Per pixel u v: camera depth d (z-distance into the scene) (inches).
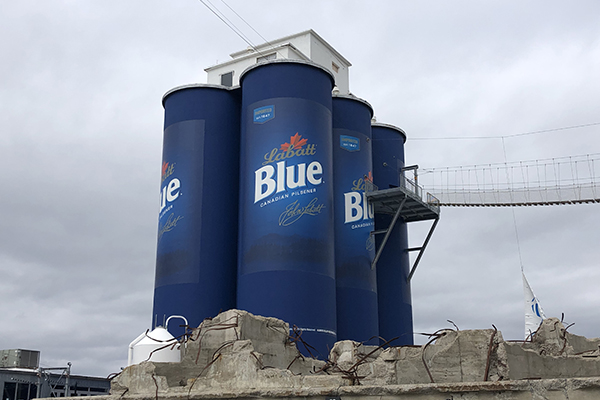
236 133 1972.2
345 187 1947.6
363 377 752.3
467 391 623.8
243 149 1834.4
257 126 1795.0
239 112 1998.0
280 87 1800.0
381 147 2261.3
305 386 761.6
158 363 908.0
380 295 2102.6
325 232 1722.4
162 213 1878.7
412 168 2194.9
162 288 1796.3
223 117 1951.3
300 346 1572.3
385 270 2130.9
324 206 1742.1
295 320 1600.6
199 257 1795.0
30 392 2412.6
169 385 909.2
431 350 749.3
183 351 992.9
